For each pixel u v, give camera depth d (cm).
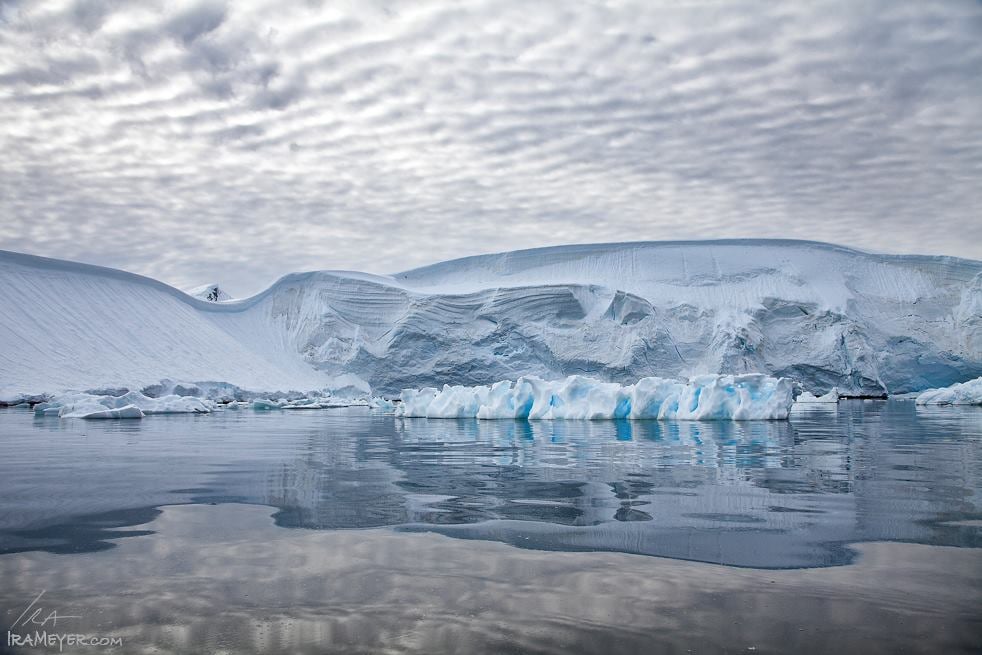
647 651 281
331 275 7694
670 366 6800
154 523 539
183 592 360
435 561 421
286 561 421
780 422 2183
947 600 344
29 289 5031
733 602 342
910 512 579
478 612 329
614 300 7119
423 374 6800
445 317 7119
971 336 7150
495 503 635
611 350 6775
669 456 1086
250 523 539
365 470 904
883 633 300
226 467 945
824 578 383
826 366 6900
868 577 384
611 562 418
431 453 1162
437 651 282
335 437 1590
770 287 7788
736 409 2248
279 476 843
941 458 1042
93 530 512
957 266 7906
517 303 7131
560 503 632
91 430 1883
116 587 368
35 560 422
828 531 505
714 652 280
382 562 419
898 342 7400
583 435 1614
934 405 4412
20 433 1744
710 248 8394
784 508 600
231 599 349
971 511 583
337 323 7288
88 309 5262
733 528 516
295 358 6975
